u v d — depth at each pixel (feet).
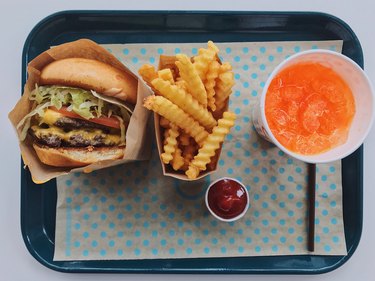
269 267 1.22
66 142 1.06
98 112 1.06
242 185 1.16
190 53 1.24
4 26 1.28
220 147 1.10
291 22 1.24
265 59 1.24
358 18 1.28
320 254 1.22
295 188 1.24
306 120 1.05
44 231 1.24
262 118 1.02
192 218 1.23
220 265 1.23
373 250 1.27
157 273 1.21
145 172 1.24
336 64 1.04
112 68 1.09
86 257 1.22
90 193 1.24
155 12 1.21
